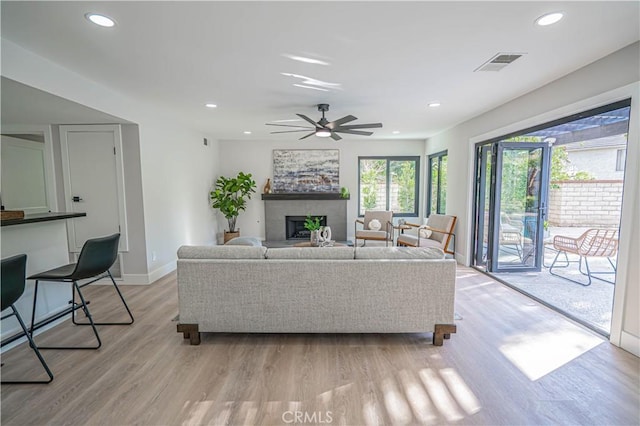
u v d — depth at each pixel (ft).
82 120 11.71
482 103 12.42
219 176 22.27
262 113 13.87
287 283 7.88
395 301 7.88
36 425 5.34
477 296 11.44
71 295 10.21
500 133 12.73
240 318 8.00
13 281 6.17
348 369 6.96
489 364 7.11
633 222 7.32
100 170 12.67
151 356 7.55
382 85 10.18
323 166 22.56
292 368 7.01
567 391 6.14
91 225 12.92
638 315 7.32
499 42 7.23
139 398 6.02
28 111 10.23
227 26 6.46
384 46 7.41
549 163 14.03
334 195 22.06
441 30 6.68
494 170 13.76
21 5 5.58
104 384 6.46
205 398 6.02
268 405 5.82
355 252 8.03
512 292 11.85
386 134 20.22
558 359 7.27
